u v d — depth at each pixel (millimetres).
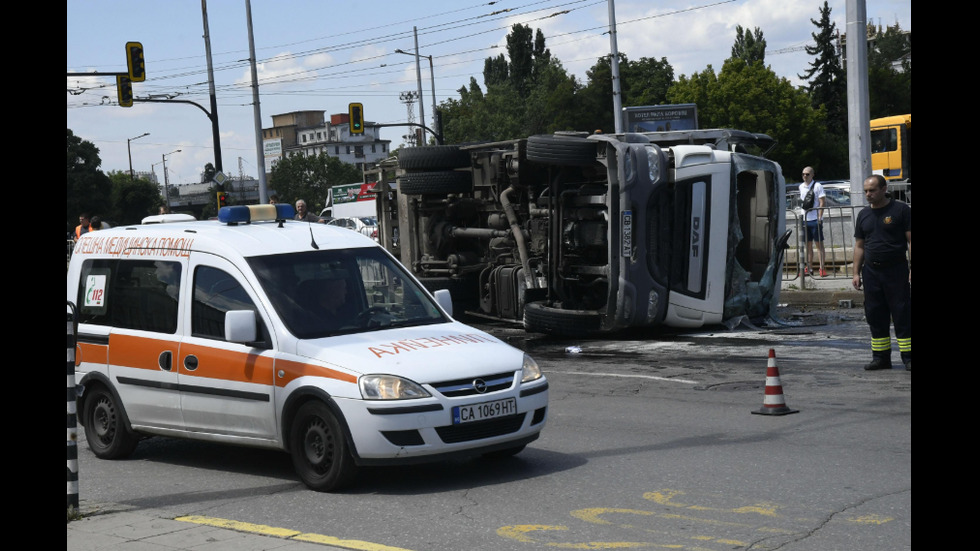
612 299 14391
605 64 79438
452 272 18109
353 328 7500
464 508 6461
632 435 8531
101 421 8586
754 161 15422
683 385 10883
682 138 16188
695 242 14758
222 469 7980
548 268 15555
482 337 7559
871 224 11008
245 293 7594
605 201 14594
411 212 19047
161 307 8109
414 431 6715
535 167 16000
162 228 8508
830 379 10773
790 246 20531
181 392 7840
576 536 5730
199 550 5527
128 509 6727
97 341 8492
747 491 6559
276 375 7207
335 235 8211
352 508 6574
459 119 98312
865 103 19484
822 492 6445
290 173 143125
